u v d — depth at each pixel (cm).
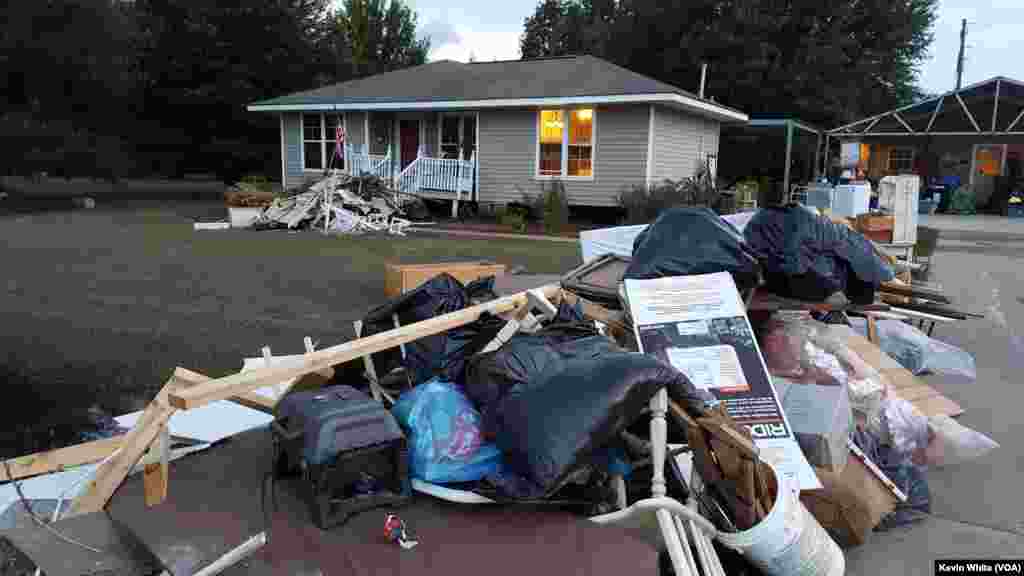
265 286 776
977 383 517
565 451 227
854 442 325
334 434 233
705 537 236
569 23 4238
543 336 308
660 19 2967
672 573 236
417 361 336
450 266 625
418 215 1638
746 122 1883
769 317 407
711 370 318
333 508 234
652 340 330
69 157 2103
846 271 419
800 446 301
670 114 1577
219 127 2583
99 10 1972
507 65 1891
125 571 212
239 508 244
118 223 1512
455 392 272
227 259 988
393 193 1577
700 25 2831
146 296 704
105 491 255
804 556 230
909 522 317
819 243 414
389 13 3741
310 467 231
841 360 405
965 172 2447
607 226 1505
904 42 2978
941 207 2430
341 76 2820
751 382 314
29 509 255
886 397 355
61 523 238
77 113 2230
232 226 1482
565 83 1590
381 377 348
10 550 233
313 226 1454
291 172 1925
